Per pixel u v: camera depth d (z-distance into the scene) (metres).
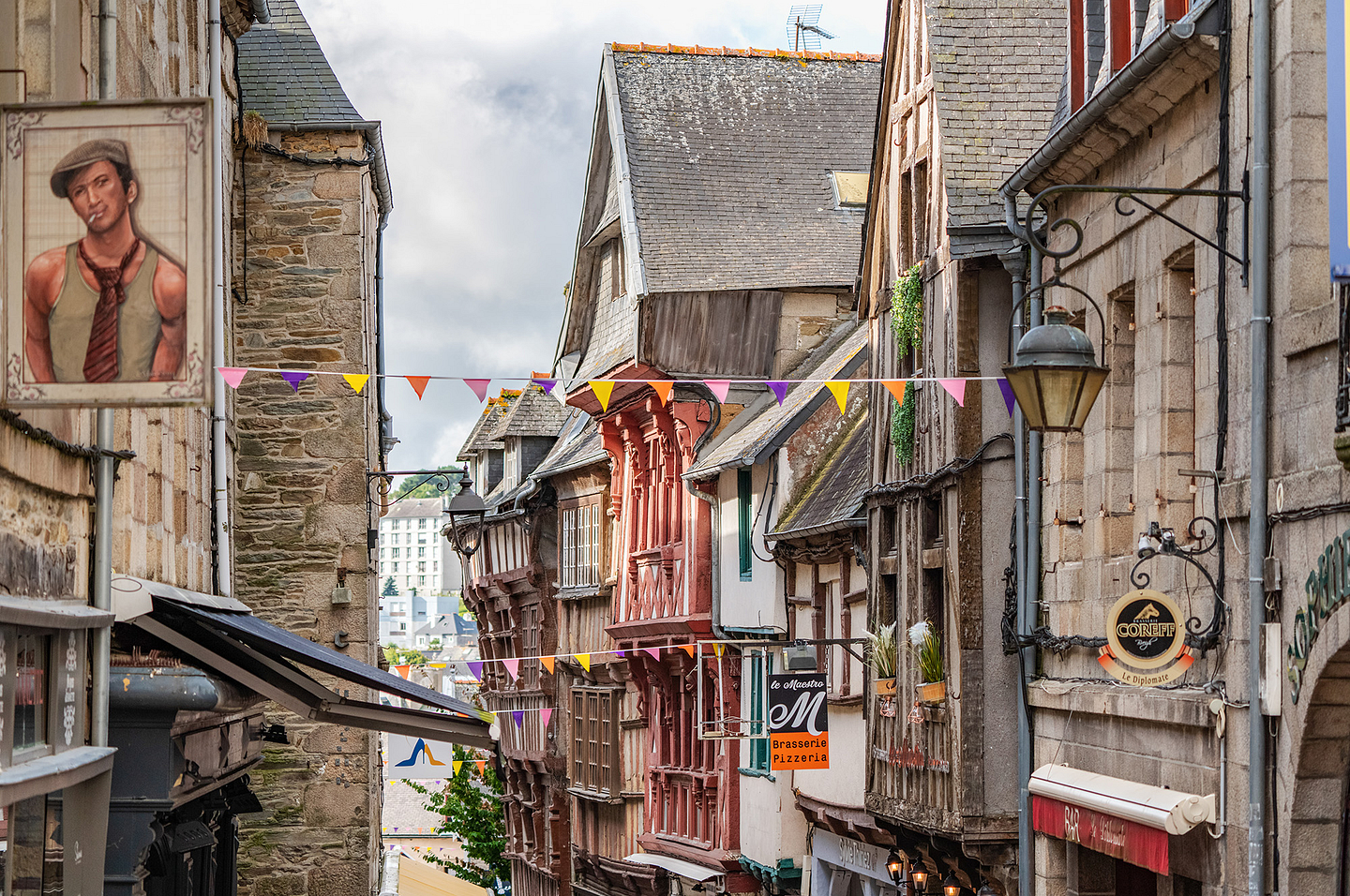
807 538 21.53
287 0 20.44
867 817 19.42
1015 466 15.16
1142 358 12.29
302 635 18.75
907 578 17.16
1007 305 15.77
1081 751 13.39
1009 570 14.96
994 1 16.92
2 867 7.57
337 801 18.41
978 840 15.25
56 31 8.68
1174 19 11.73
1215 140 10.87
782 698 19.06
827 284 25.61
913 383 17.16
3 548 7.57
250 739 14.88
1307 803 9.47
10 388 7.04
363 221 19.92
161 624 11.28
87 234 7.10
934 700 15.75
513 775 40.50
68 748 8.82
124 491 10.73
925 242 17.03
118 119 7.14
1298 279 9.52
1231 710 10.46
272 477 18.98
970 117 16.19
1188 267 11.85
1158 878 12.46
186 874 13.09
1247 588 10.27
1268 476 9.80
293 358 19.17
